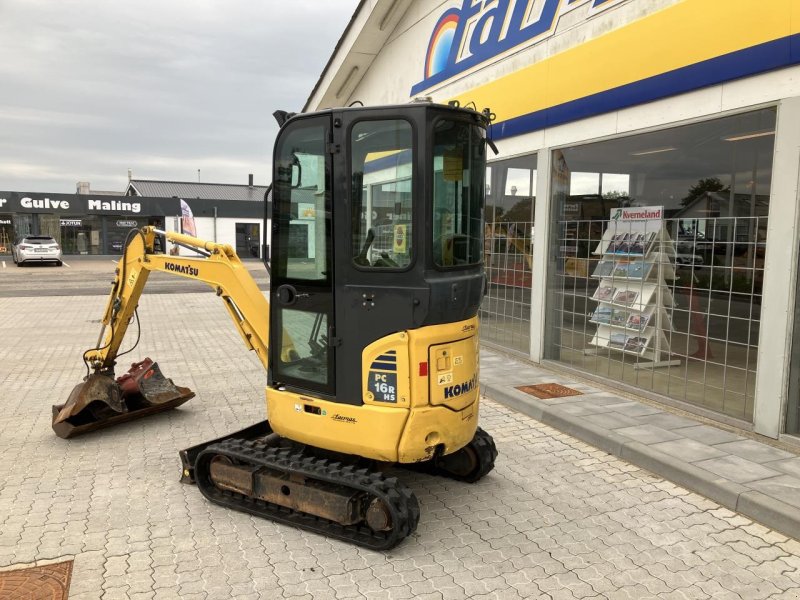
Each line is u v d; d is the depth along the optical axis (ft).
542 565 11.21
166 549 11.67
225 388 23.98
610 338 22.67
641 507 13.58
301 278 12.49
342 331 11.90
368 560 11.34
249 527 12.60
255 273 87.51
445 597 10.17
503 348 29.07
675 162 19.54
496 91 28.37
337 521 11.73
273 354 13.30
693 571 11.03
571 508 13.53
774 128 16.26
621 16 20.75
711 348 18.57
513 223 28.30
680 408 19.33
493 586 10.51
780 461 15.05
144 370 20.56
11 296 56.24
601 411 19.33
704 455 15.48
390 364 11.47
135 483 14.80
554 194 25.36
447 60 33.14
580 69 22.76
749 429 17.08
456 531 12.48
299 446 13.97
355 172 11.52
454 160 11.89
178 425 19.26
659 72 19.26
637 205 21.20
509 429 18.83
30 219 119.44
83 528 12.49
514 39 26.91
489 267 30.37
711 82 17.52
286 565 11.12
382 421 11.55
